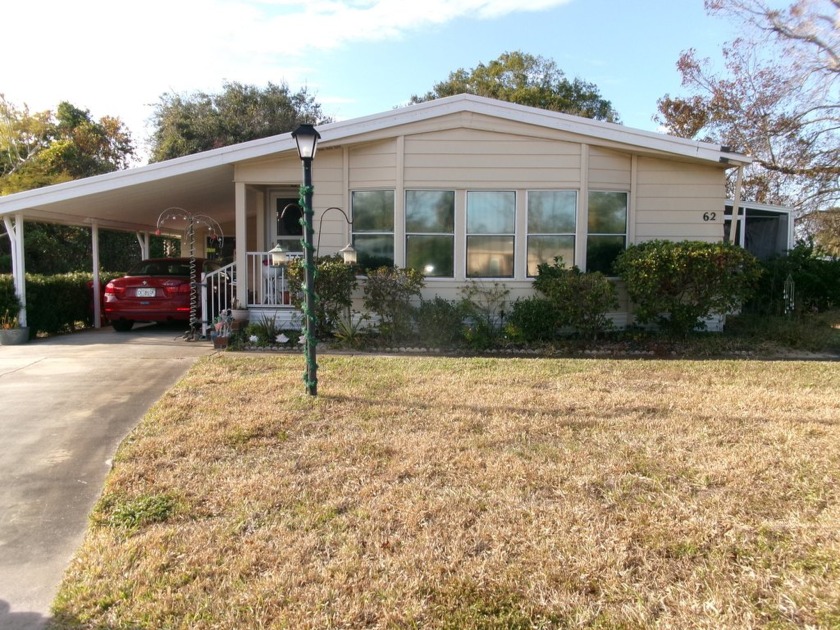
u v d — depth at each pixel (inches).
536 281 405.4
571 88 1316.4
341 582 117.7
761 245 638.5
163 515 145.7
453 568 122.5
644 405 236.5
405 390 259.1
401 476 167.0
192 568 123.1
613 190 420.2
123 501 153.4
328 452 184.4
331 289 385.4
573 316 381.7
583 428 207.9
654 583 117.4
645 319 394.3
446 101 407.8
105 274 573.6
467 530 137.2
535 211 418.0
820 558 124.6
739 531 136.0
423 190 415.8
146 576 120.3
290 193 504.7
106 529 140.4
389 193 418.6
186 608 110.8
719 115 825.5
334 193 420.8
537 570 121.6
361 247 422.3
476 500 151.3
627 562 124.3
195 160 399.2
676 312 385.7
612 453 182.7
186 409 230.2
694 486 160.2
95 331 494.0
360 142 412.5
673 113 901.8
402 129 410.9
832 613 107.3
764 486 159.6
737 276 379.9
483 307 412.8
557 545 130.4
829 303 536.7
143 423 214.4
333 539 133.6
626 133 404.5
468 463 174.6
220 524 140.8
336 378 283.0
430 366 313.7
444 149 413.1
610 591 114.9
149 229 652.1
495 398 246.2
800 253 554.9
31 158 910.4
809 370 311.6
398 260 415.5
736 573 120.3
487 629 105.0
